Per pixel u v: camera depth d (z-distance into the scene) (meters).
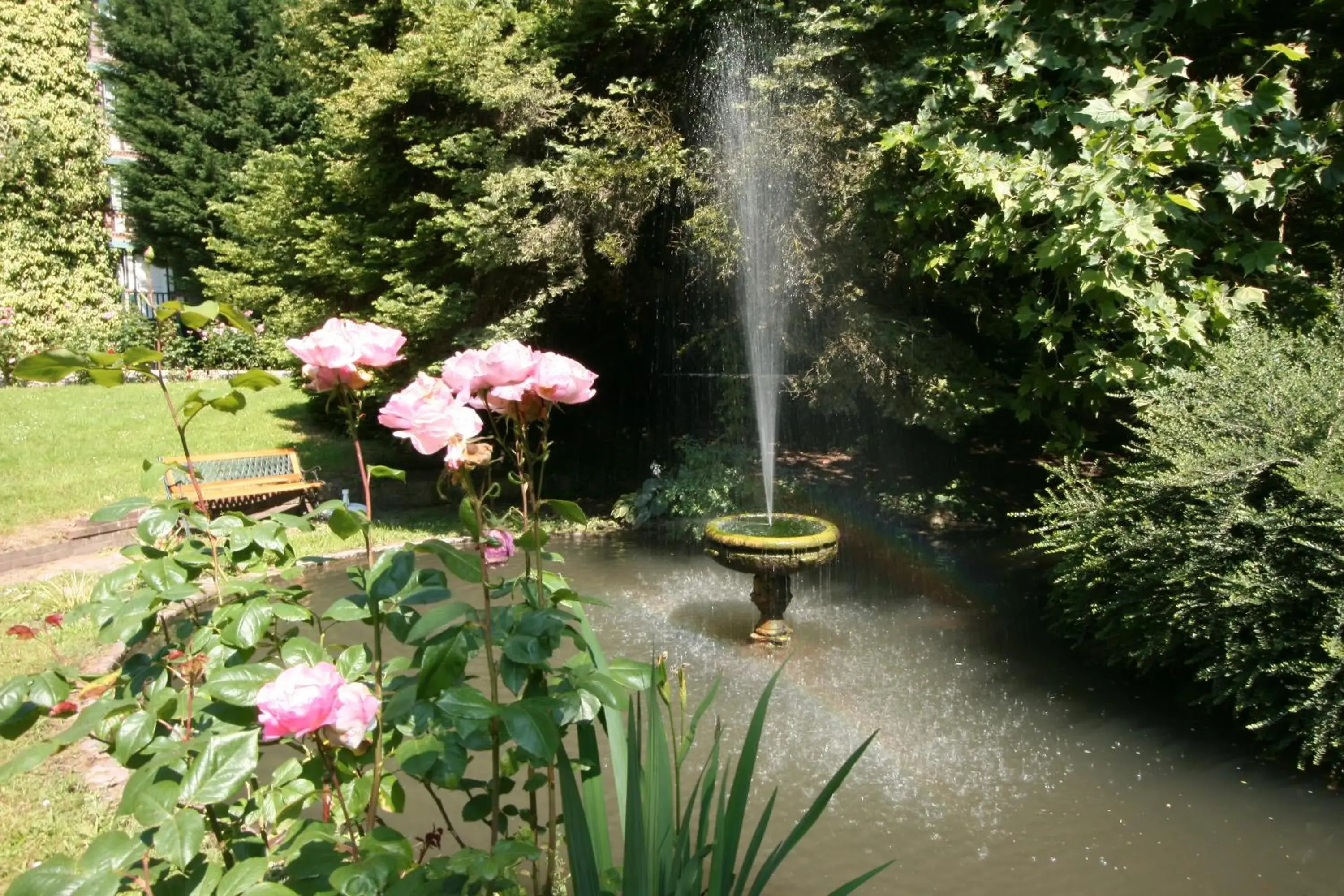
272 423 12.39
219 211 12.01
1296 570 3.69
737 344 8.13
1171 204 4.59
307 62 9.88
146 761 1.47
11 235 16.20
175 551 1.79
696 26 7.69
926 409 7.01
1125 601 4.29
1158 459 4.38
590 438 10.96
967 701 4.45
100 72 18.98
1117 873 2.98
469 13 7.74
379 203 8.78
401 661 1.72
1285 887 2.91
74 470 9.40
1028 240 5.18
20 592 5.74
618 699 1.58
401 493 9.34
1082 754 3.87
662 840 1.67
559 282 7.95
